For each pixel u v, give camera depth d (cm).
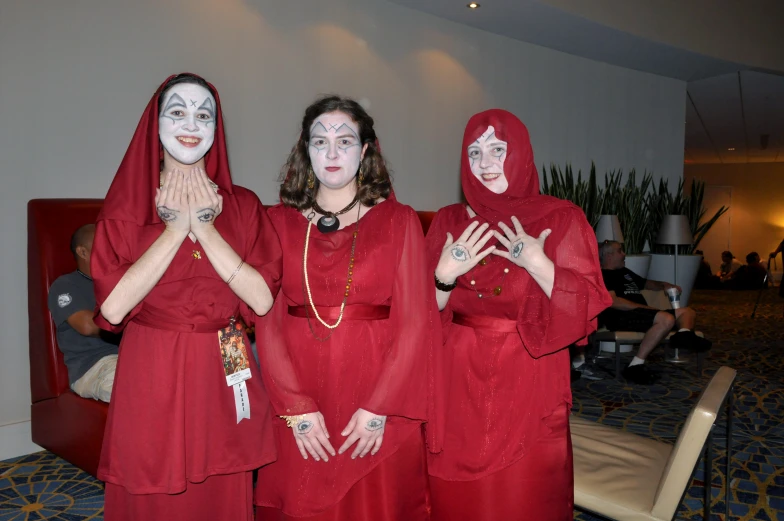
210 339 159
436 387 178
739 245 1566
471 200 195
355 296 167
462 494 183
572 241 183
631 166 724
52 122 327
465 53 550
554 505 181
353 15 466
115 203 152
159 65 365
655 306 536
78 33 333
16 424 325
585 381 488
